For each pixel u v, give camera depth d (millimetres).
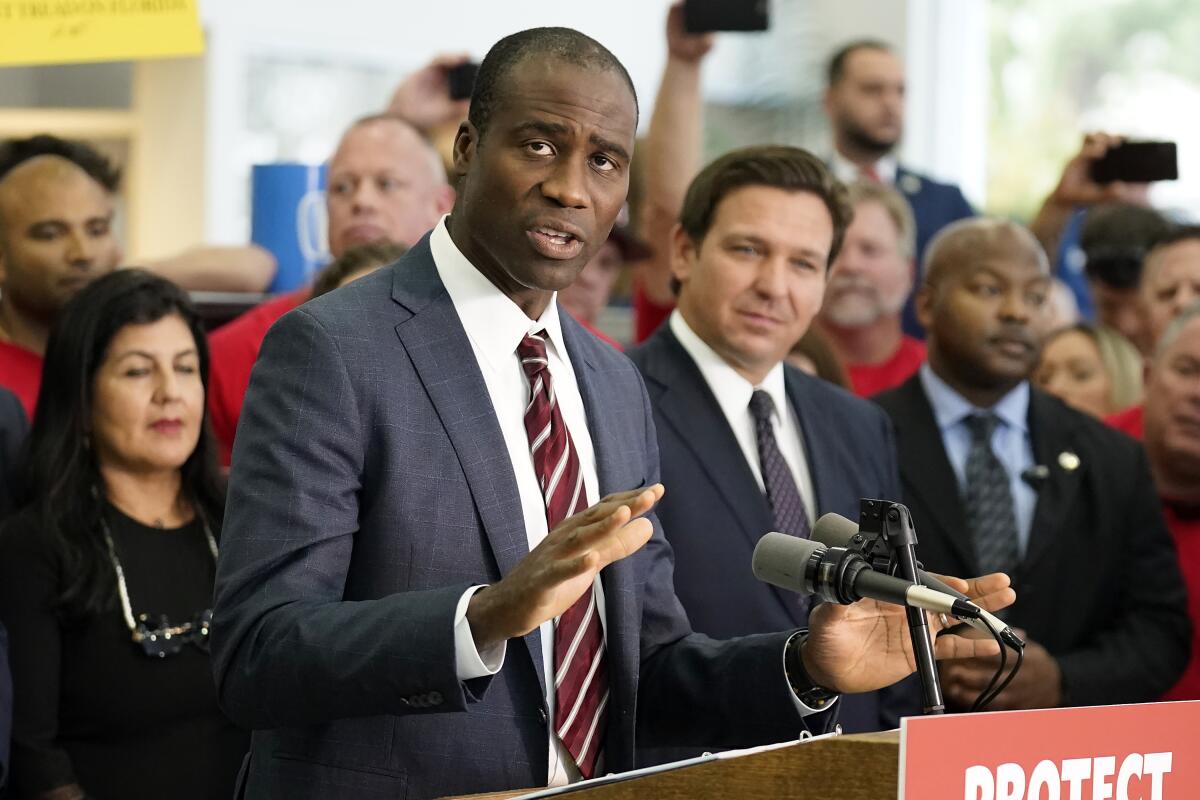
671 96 14445
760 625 8695
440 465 6160
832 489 9266
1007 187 22812
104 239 12352
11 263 12078
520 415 6477
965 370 10961
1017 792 4602
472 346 6434
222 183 18500
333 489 5961
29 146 12477
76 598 9266
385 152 13570
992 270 10938
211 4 18391
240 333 12086
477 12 20391
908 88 22109
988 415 11000
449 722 6078
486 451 6238
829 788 4695
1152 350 15359
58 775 8984
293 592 5805
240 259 13898
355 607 5629
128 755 9242
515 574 5293
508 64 6176
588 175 6145
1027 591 10438
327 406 6027
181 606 9562
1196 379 12211
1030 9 22891
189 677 9445
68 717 9266
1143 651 10430
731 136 19203
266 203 14422
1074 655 10312
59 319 9805
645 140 16062
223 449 11820
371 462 6098
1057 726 4668
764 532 8875
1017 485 10836
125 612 9391
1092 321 17953
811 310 9344
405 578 6051
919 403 11031
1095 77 22688
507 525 6184
